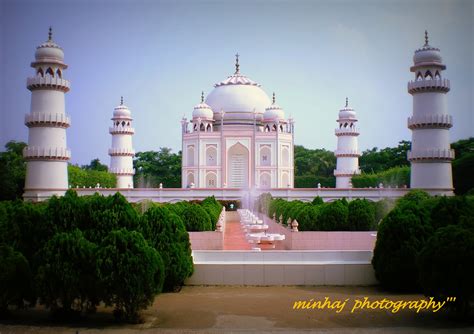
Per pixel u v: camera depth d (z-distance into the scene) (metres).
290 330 10.43
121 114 62.34
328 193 50.16
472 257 10.82
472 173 48.31
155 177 82.56
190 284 14.96
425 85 44.12
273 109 65.75
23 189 47.78
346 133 65.88
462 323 10.95
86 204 13.48
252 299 13.13
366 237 20.50
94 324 10.95
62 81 44.28
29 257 12.91
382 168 75.56
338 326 10.72
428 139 44.56
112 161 62.72
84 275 11.28
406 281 13.76
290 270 14.98
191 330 10.43
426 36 46.22
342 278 15.00
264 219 35.38
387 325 10.79
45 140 43.69
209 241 19.80
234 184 63.50
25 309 12.29
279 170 63.19
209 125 65.19
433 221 14.98
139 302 11.11
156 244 13.84
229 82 69.44
